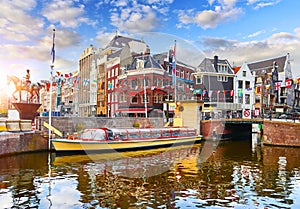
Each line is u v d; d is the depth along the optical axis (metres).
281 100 51.22
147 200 8.86
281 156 18.88
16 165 14.87
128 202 8.69
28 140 18.84
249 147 24.11
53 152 19.38
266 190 10.23
